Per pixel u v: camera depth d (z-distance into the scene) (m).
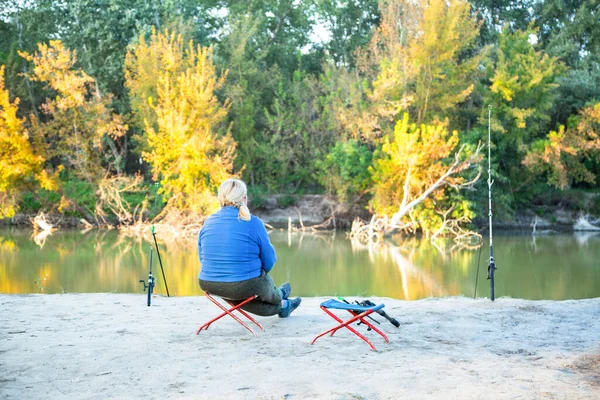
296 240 34.72
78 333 6.17
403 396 4.16
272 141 42.56
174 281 19.44
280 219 42.25
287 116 44.34
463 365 4.94
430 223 36.12
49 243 31.84
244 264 5.89
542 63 38.91
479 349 5.55
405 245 32.59
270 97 47.78
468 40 39.47
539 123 41.97
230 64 45.53
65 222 40.66
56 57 40.22
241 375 4.64
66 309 7.77
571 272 22.61
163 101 41.00
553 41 47.66
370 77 43.88
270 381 4.49
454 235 37.25
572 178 43.59
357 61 43.53
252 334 6.09
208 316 7.21
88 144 39.44
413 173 35.41
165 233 37.25
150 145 38.22
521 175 41.06
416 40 39.31
